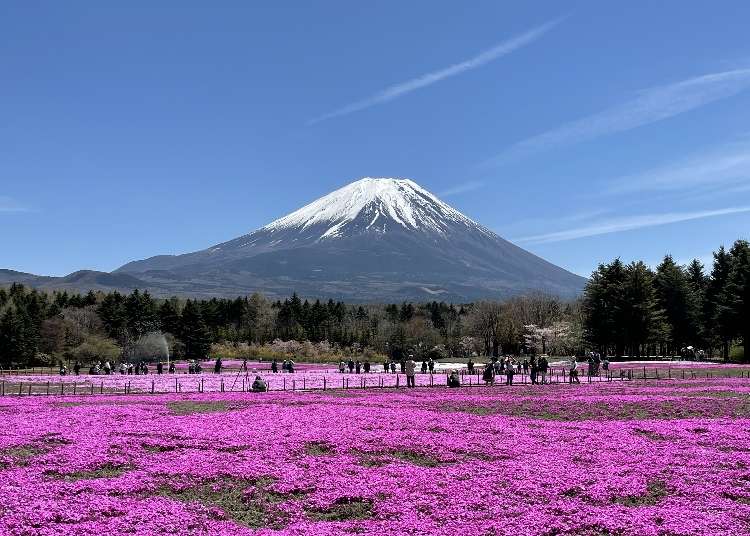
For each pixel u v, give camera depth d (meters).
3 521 15.21
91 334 122.38
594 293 118.38
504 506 16.88
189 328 129.62
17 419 30.69
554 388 50.34
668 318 119.25
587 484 19.03
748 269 97.50
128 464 21.61
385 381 60.25
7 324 106.44
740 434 26.77
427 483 19.03
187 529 15.11
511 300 152.75
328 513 16.83
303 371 82.19
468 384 55.47
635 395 43.09
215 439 25.62
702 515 16.23
